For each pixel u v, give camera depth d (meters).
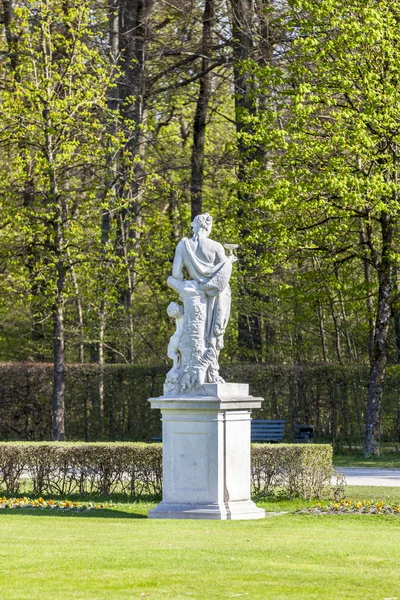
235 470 17.50
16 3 39.25
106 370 37.62
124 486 21.48
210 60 42.94
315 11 30.86
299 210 31.97
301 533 14.87
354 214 32.28
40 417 37.44
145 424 37.53
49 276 34.44
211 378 17.58
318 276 34.88
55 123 32.19
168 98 44.12
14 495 21.69
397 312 37.25
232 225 37.50
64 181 33.72
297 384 36.75
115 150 33.44
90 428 37.62
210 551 12.70
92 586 10.52
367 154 30.56
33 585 10.59
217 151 49.44
